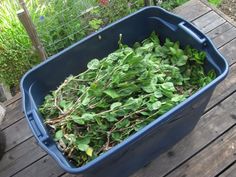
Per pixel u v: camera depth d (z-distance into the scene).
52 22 1.24
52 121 0.79
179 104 0.74
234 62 1.13
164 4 1.35
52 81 0.88
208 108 1.03
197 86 0.86
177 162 0.94
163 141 0.88
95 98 0.79
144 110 0.79
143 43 0.94
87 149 0.75
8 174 0.99
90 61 0.89
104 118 0.78
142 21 0.91
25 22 1.06
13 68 1.23
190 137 0.98
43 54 1.19
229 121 1.00
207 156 0.94
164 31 0.92
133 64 0.81
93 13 1.28
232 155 0.94
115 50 0.94
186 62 0.88
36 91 0.86
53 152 0.72
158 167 0.94
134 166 0.89
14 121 1.09
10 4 1.27
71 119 0.77
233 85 1.07
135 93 0.82
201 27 1.24
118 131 0.78
